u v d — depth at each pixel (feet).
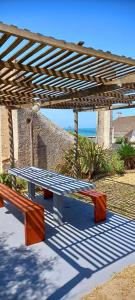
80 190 16.15
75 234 15.97
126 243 14.78
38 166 32.60
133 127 134.82
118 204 22.86
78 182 18.12
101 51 9.83
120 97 19.10
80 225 17.42
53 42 8.77
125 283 11.00
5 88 16.11
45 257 13.25
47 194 23.27
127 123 142.72
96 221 17.88
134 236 15.71
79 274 11.75
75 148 27.86
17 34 8.07
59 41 8.89
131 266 12.37
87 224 17.61
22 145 30.99
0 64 10.42
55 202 17.43
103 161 35.50
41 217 14.90
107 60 10.26
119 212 20.54
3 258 13.15
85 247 14.29
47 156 33.65
